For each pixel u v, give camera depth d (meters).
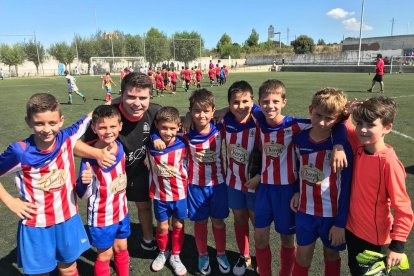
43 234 2.25
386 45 55.53
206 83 26.80
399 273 2.71
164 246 2.95
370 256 1.96
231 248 3.22
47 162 2.18
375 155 2.00
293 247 2.59
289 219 2.51
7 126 9.13
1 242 3.30
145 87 2.58
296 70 41.81
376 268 1.91
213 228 2.92
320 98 2.10
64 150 2.26
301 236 2.36
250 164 2.71
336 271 2.41
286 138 2.45
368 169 2.03
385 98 2.00
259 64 60.44
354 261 2.24
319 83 21.11
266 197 2.54
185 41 57.47
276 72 40.78
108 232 2.50
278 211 2.51
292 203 2.46
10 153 2.11
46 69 58.34
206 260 2.88
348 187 2.17
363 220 2.11
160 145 2.67
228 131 2.77
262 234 2.57
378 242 2.10
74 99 16.33
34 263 2.26
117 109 2.59
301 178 2.34
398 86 17.97
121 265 2.67
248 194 2.75
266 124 2.53
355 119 2.01
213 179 2.82
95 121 2.36
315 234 2.33
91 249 3.26
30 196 2.19
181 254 3.15
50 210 2.24
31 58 56.62
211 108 2.66
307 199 2.31
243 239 2.86
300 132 2.37
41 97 2.05
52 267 2.32
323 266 2.87
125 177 2.56
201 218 2.85
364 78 24.98
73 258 2.37
